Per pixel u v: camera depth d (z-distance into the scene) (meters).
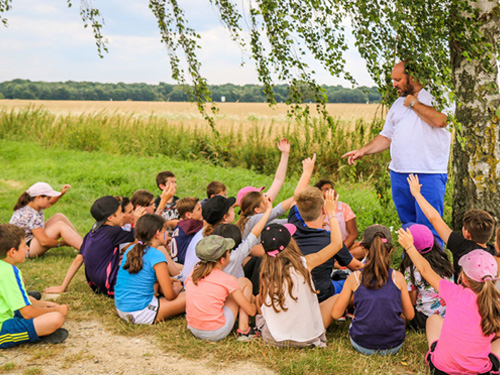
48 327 3.75
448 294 3.18
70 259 6.18
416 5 4.11
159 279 4.18
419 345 3.80
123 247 4.79
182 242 5.20
